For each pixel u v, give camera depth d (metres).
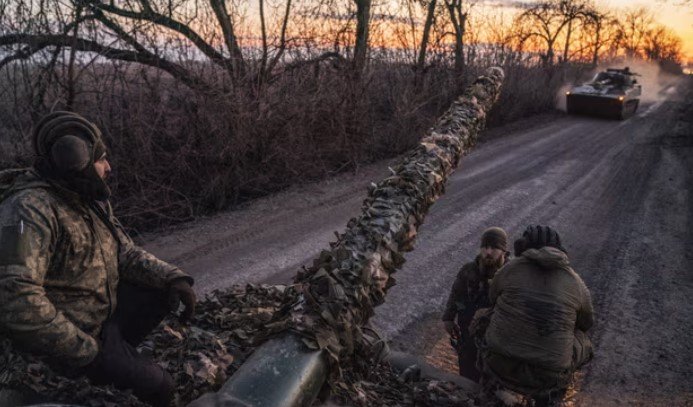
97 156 1.71
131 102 6.84
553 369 2.82
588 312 3.04
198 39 7.46
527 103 20.72
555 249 3.04
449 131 3.38
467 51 14.33
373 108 11.30
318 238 6.88
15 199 1.55
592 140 15.96
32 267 1.52
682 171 11.86
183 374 2.05
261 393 1.58
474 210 8.45
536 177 10.91
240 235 6.93
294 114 8.69
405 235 2.44
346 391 2.07
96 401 1.58
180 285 1.99
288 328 1.78
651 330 4.88
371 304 2.17
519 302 2.92
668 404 3.75
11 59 6.24
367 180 9.71
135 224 7.02
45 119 1.66
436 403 2.63
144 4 6.93
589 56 30.64
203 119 7.52
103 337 1.72
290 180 9.33
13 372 1.53
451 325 3.81
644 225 8.05
